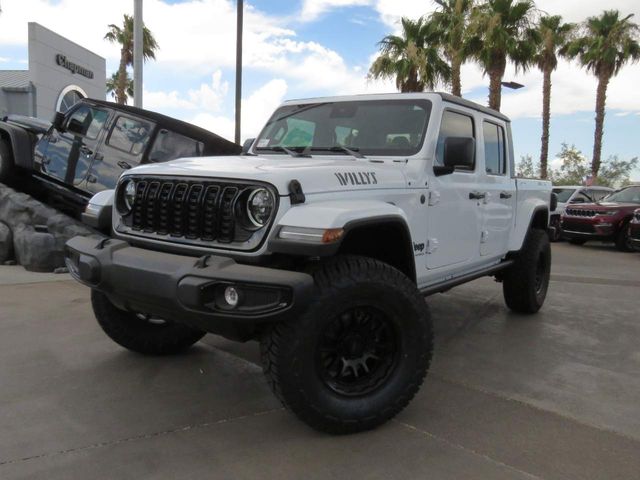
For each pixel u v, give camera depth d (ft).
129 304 10.74
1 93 68.28
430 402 11.93
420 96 13.75
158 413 10.98
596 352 15.94
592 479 8.97
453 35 72.28
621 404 12.12
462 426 10.77
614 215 43.75
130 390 12.04
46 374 12.74
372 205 10.26
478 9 70.79
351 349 10.18
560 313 20.71
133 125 25.26
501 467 9.25
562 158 128.67
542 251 19.85
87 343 14.89
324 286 9.53
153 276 9.62
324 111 14.75
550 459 9.57
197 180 10.36
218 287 9.07
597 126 94.84
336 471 9.02
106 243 10.93
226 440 9.96
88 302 18.86
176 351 14.43
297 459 9.36
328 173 10.40
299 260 10.02
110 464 9.04
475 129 15.30
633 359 15.37
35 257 23.26
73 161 26.40
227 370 13.42
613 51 90.12
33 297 19.30
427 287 13.60
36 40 61.93
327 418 9.75
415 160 12.75
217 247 9.95
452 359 14.98
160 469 8.93
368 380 10.40
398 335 10.46
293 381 9.36
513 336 17.40
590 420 11.23
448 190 13.52
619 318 20.11
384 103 14.12
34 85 62.18
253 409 11.28
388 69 75.20
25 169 27.09
